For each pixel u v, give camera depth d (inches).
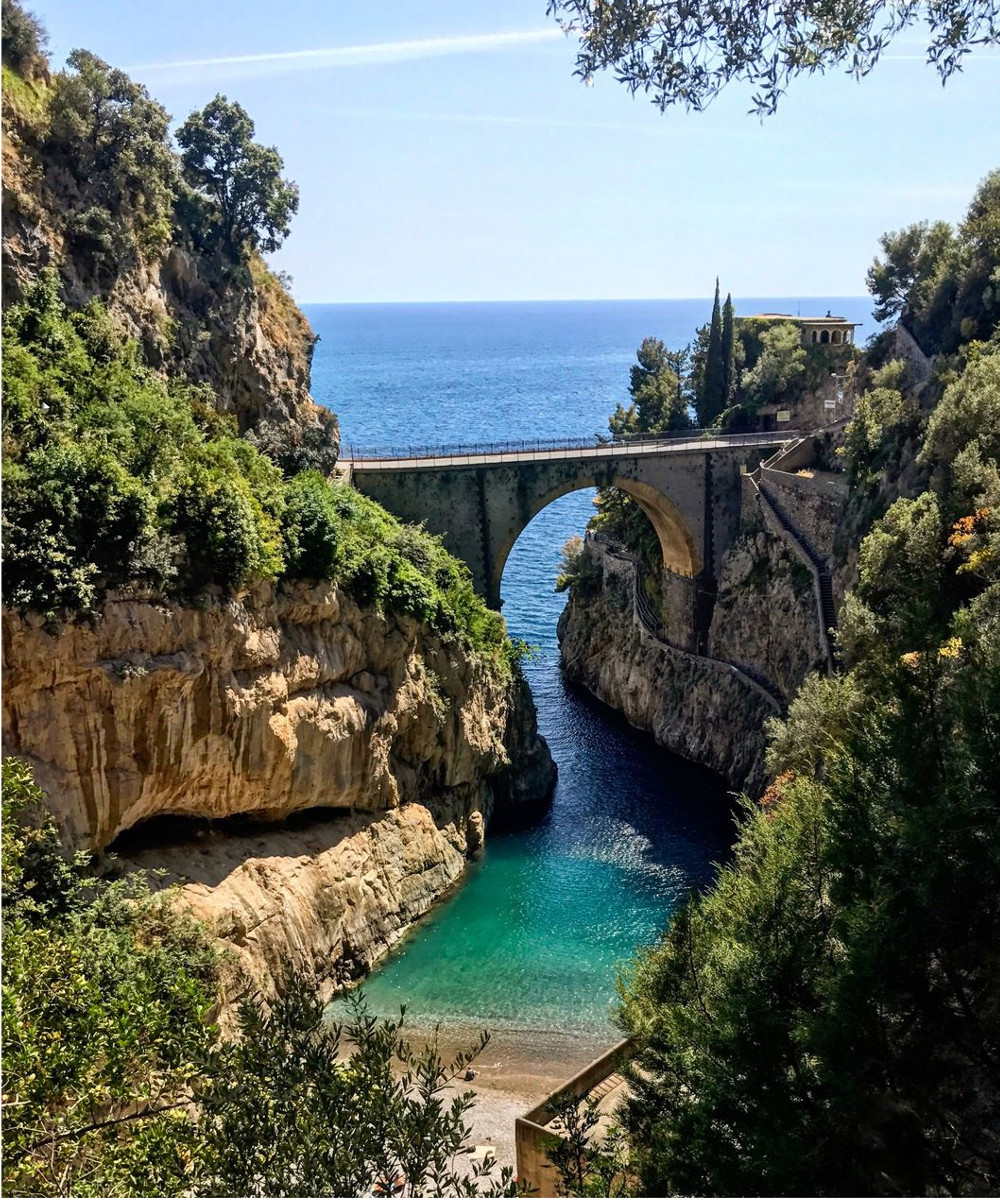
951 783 634.2
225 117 2123.5
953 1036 611.2
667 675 2812.5
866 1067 603.5
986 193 2883.9
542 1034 1473.9
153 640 1332.4
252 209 2196.1
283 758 1571.1
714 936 876.0
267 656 1528.1
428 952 1716.3
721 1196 618.5
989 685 636.1
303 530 1635.1
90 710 1280.8
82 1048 666.2
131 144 1807.3
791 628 2455.7
